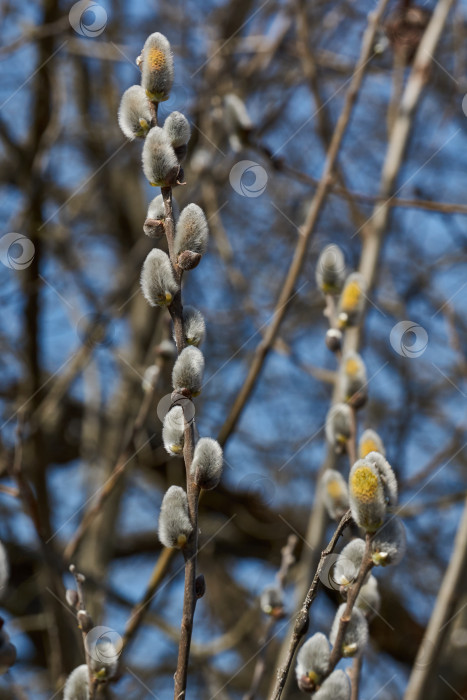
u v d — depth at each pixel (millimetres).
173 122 1738
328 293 2797
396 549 1615
